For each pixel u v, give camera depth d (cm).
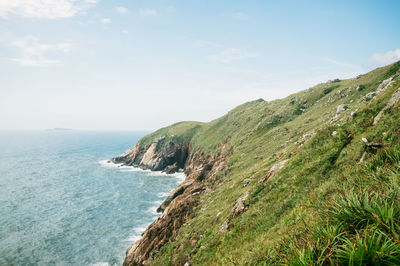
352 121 1655
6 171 11725
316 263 312
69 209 6303
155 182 9419
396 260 247
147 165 12644
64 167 13050
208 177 5825
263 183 1925
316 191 1032
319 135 1914
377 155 672
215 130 12269
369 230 302
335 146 1491
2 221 5469
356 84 5591
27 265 3738
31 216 5806
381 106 1480
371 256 268
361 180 554
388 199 352
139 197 7381
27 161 15375
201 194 4559
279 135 5503
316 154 1658
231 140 9088
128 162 14050
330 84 8444
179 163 12731
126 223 5366
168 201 5953
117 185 8919
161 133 15700
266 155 4384
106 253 4072
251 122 9138
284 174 1781
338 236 335
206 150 10625
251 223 1448
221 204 2917
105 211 6138
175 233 3331
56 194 7738
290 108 7956
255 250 834
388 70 4800
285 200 1348
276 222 1179
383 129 1040
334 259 298
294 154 2164
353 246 289
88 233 4856
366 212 344
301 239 405
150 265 2861
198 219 2975
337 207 415
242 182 3139
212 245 1691
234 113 13075
